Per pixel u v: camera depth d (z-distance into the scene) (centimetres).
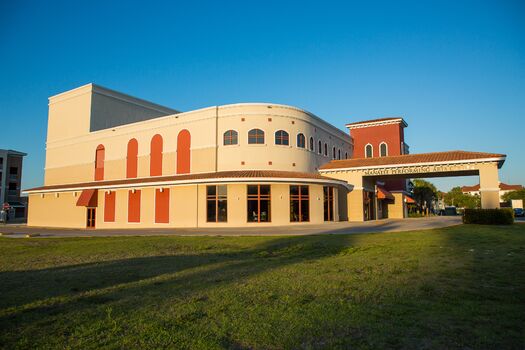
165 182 3562
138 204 3841
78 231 3212
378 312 665
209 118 3825
